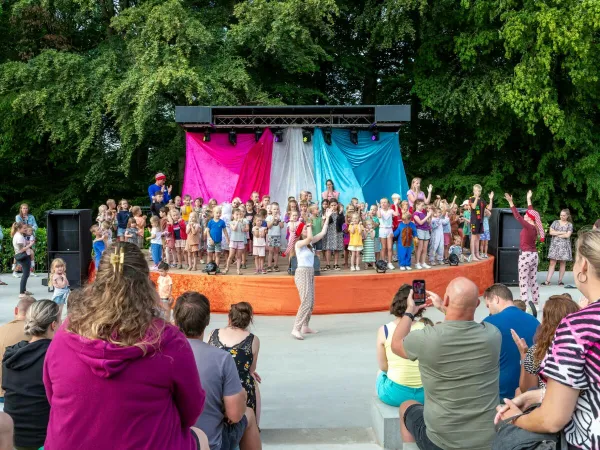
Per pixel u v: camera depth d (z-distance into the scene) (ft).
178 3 61.52
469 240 53.11
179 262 43.83
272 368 27.30
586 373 6.84
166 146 83.10
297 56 69.51
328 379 25.61
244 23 68.28
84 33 80.38
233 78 63.41
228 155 57.77
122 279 6.59
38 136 72.33
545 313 12.67
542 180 76.02
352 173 56.39
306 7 64.28
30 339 12.75
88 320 6.40
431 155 84.79
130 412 6.23
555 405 6.93
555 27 59.21
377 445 16.74
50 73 65.92
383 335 16.62
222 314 39.22
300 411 21.56
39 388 12.05
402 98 90.43
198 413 6.98
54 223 46.32
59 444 6.28
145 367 6.29
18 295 44.34
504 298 17.13
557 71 70.64
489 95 68.28
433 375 11.06
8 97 69.46
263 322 36.96
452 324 11.00
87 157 79.92
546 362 7.07
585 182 75.36
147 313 6.59
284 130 57.26
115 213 51.29
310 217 41.14
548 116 63.98
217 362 11.20
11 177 86.22
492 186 76.28
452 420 10.85
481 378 10.84
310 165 57.21
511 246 49.01
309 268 32.81
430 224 43.60
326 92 92.58
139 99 60.18
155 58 61.36
